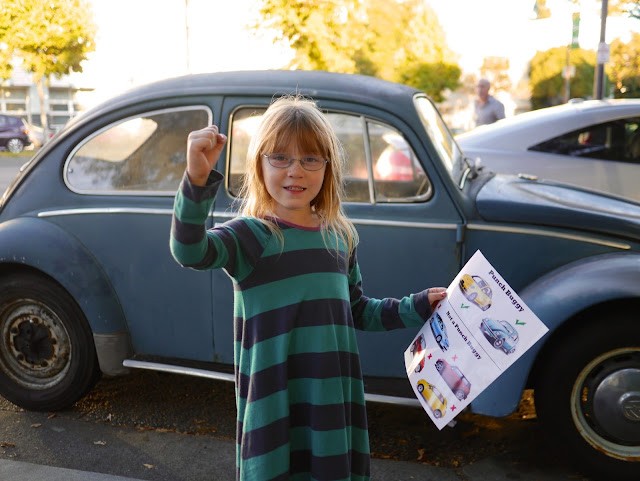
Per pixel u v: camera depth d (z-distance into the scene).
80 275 3.56
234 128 3.44
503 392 3.09
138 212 3.52
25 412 3.79
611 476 3.06
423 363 2.18
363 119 3.30
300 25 14.13
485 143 6.29
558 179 6.06
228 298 3.43
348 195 3.33
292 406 1.89
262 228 1.89
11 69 19.55
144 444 3.43
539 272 3.20
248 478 1.85
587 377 3.09
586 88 40.03
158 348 3.60
